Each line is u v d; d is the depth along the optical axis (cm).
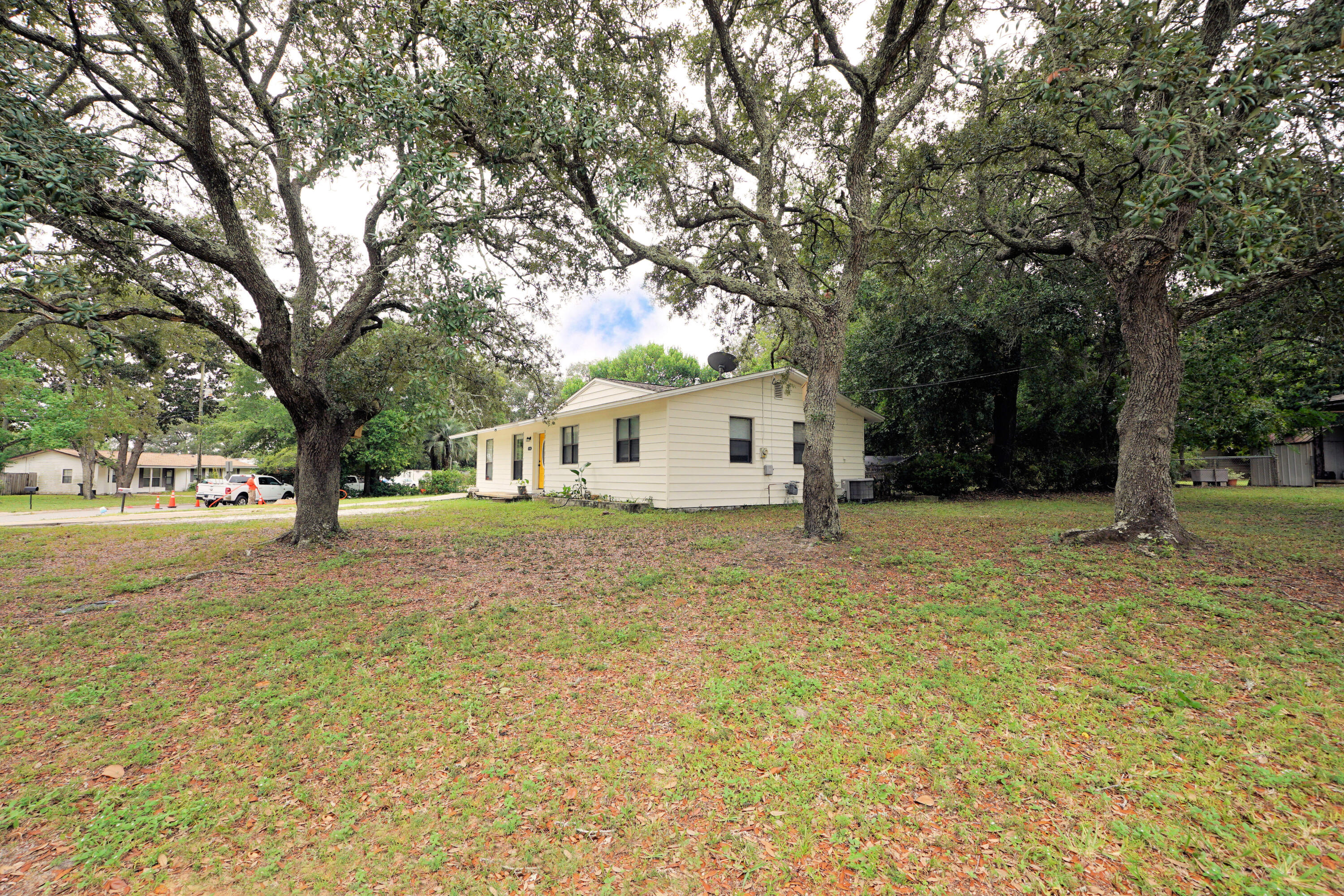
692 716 355
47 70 584
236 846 253
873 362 1903
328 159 598
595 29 883
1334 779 272
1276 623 466
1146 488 767
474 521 1275
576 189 889
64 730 356
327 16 770
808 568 720
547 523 1230
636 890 221
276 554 878
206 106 726
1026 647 442
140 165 593
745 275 1268
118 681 424
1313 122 617
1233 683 374
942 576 655
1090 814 257
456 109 659
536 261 1002
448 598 628
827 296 1291
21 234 428
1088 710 346
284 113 603
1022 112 939
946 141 1066
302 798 285
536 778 296
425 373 805
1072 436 1981
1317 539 791
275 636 514
